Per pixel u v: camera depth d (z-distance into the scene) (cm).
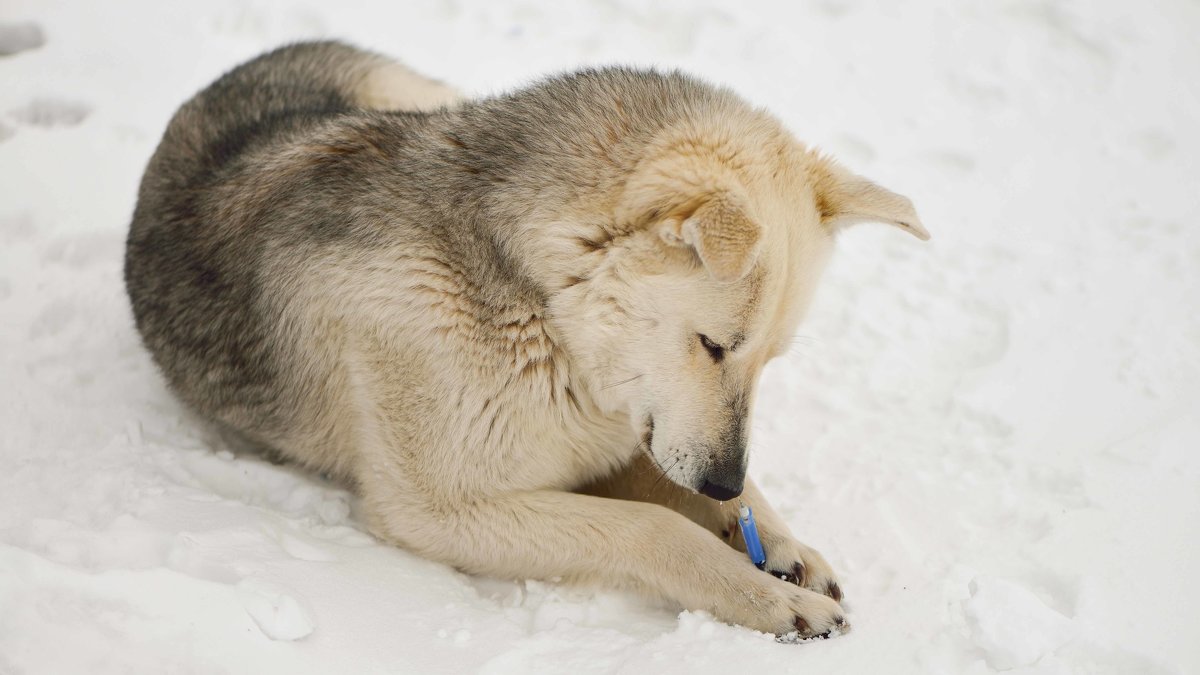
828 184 349
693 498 374
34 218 524
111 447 380
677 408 325
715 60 671
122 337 458
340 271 352
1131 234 535
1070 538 350
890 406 434
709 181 310
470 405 337
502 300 333
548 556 341
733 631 309
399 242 343
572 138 338
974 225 550
